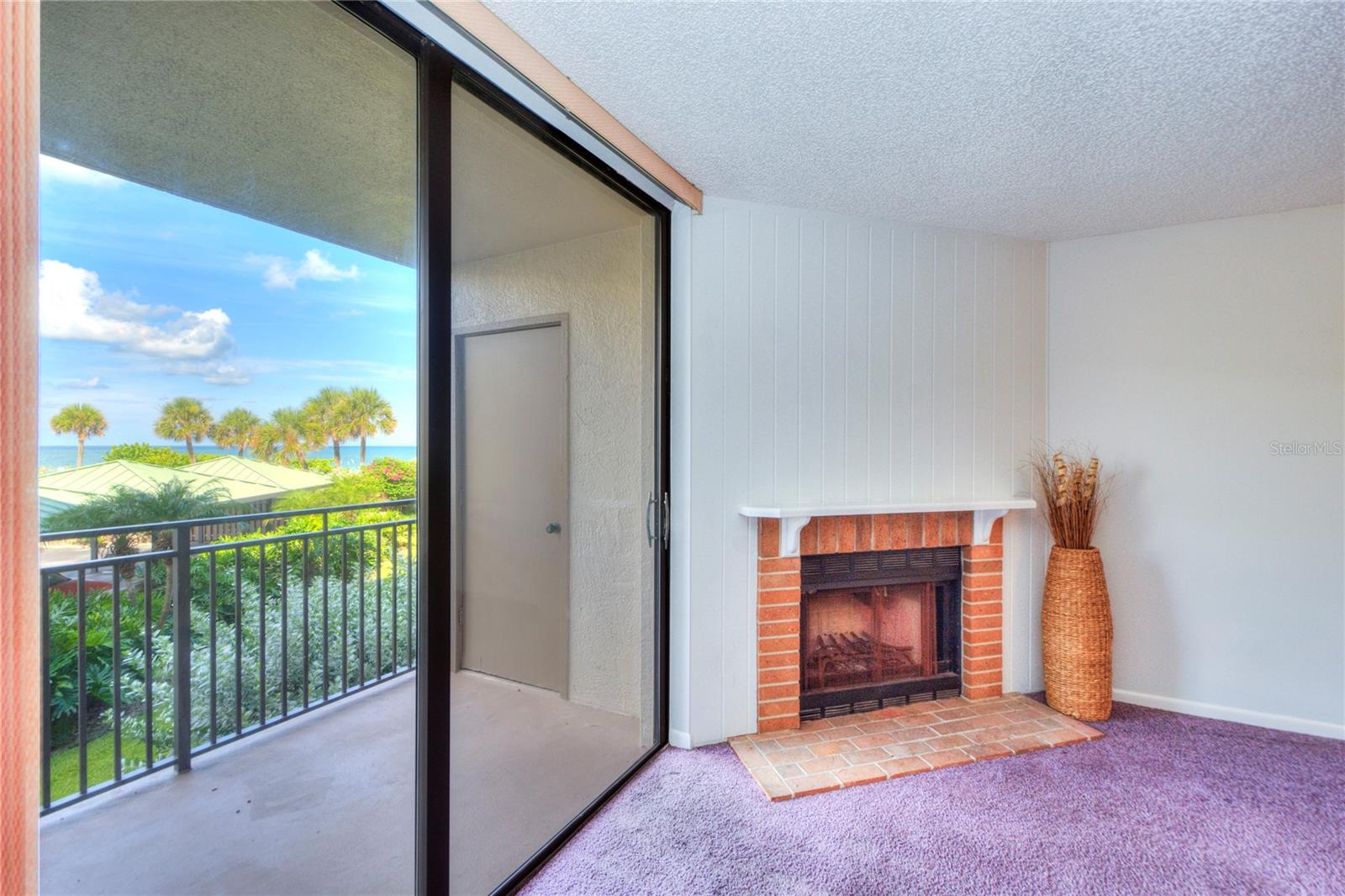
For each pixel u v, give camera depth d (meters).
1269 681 2.70
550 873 1.73
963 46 1.52
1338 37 1.47
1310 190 2.46
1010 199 2.56
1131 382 2.95
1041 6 1.37
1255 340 2.73
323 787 1.26
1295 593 2.67
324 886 1.26
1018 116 1.88
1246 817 1.99
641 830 1.93
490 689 1.64
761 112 1.86
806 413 2.66
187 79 1.03
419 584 1.41
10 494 0.65
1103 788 2.16
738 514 2.55
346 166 1.26
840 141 2.05
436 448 1.44
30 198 0.66
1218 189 2.45
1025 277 3.05
